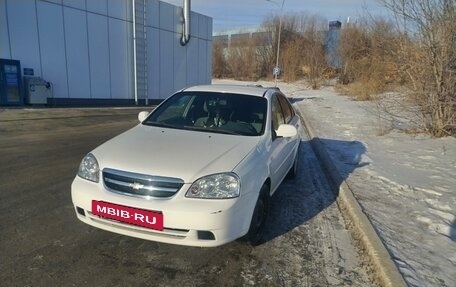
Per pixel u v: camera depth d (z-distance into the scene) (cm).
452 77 903
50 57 1462
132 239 363
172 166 312
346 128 1202
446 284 301
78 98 1602
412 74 968
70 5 1511
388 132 1065
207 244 303
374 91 1759
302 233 402
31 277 291
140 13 1870
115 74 1780
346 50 3809
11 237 353
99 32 1662
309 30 6006
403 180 589
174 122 437
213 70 6756
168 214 295
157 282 296
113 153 337
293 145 544
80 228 380
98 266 313
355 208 451
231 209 305
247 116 436
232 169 319
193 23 2341
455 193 531
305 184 583
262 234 377
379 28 1085
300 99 2731
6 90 1319
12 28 1322
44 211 418
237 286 299
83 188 324
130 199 303
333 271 328
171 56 2172
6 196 459
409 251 354
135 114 1451
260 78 6269
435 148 846
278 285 304
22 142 788
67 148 751
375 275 321
